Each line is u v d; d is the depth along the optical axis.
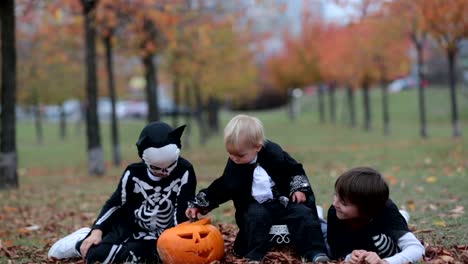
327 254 4.91
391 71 26.38
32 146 30.28
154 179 5.04
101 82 28.20
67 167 20.19
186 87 28.33
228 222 7.22
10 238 6.91
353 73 27.84
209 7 18.20
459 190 8.98
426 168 12.82
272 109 58.84
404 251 4.42
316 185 10.38
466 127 31.39
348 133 29.91
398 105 43.03
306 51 36.22
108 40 17.56
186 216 5.08
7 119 12.13
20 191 11.87
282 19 37.12
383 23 20.75
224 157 19.48
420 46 23.56
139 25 16.12
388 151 17.91
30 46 25.41
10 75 12.03
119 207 5.19
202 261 4.71
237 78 27.33
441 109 39.84
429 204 7.85
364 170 4.61
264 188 4.91
